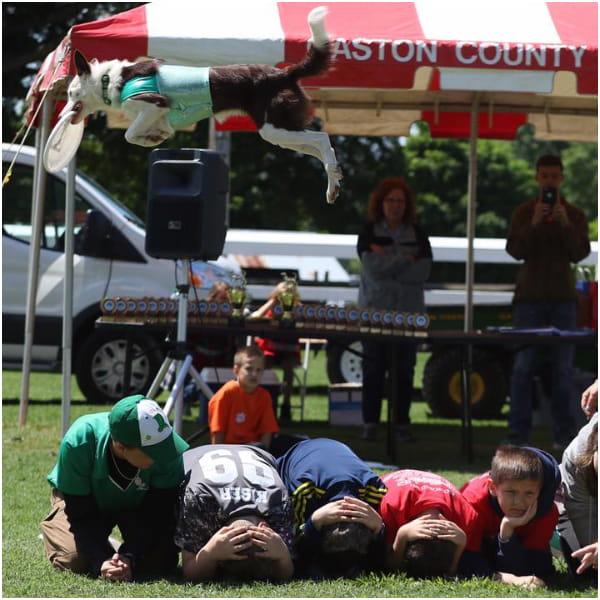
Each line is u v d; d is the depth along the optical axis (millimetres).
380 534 8719
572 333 15609
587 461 9070
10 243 21250
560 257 16859
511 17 14352
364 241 17469
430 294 27047
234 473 8688
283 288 15125
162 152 13039
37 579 8609
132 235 21359
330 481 8719
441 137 22297
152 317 14859
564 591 8734
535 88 14000
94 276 21109
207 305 14891
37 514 11469
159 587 8328
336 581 8578
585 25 14367
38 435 16750
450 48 13922
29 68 34781
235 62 13375
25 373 17766
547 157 16781
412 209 17531
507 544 9016
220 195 13234
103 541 8969
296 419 20609
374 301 17281
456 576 8797
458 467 15188
